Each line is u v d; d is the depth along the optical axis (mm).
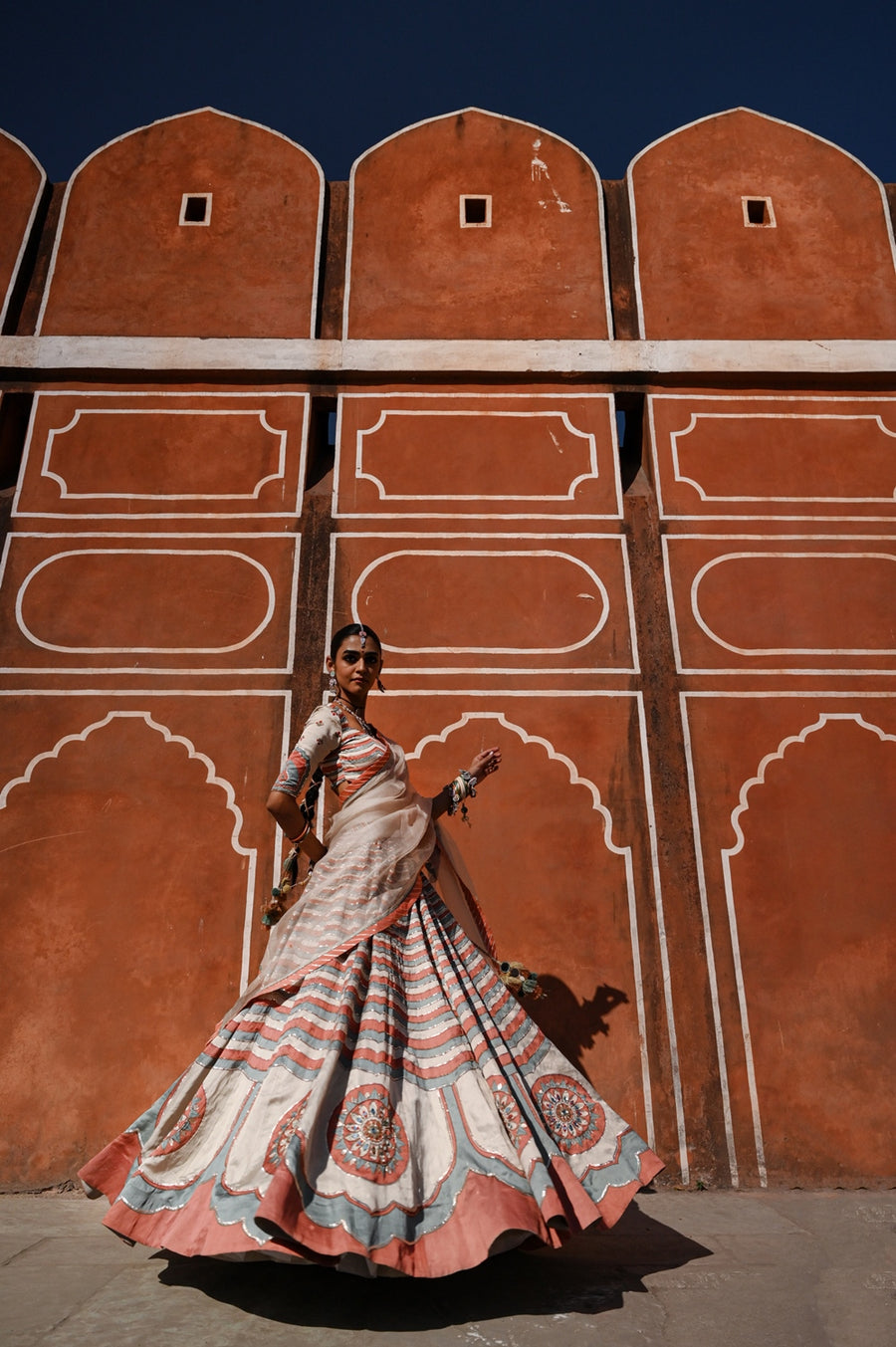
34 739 3684
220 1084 2209
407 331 4371
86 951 3402
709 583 4000
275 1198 1824
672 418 4277
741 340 4359
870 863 3582
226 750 3688
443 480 4156
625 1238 2479
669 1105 3264
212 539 4039
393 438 4227
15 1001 3334
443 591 3961
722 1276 2143
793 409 4309
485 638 3887
